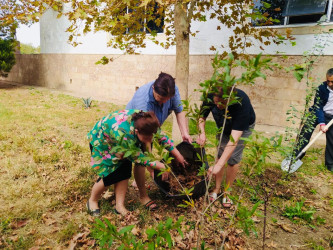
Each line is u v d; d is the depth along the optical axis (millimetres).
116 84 10547
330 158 4195
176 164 3260
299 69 1148
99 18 3137
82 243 2402
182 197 2664
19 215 2709
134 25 4258
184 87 4824
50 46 13352
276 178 3828
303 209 3100
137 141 2293
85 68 11680
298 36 6352
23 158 4059
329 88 3965
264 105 7070
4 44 12633
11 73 16625
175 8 4602
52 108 7988
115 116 2373
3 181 3328
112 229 1191
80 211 2838
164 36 8688
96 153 2527
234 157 2896
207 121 7133
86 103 8398
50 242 2404
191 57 8039
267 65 1202
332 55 5941
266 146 1453
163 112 2980
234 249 2373
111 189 3330
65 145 4664
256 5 6977
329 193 3498
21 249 2277
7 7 2938
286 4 6488
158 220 2781
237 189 3412
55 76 13445
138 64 9648
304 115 3760
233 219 1694
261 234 2652
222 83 1264
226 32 7293
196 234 2523
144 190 2971
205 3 4727
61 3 2873
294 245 2527
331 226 2832
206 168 2676
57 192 3193
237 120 2504
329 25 5953
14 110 7254
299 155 3920
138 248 1229
